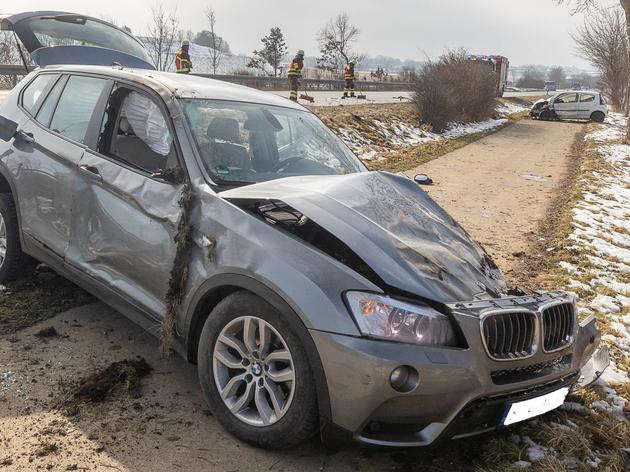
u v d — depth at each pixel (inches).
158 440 115.8
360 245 114.3
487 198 417.4
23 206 171.9
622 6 855.7
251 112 162.6
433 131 849.5
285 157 160.6
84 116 162.7
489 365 106.8
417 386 101.8
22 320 160.6
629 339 191.2
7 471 102.5
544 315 117.3
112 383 132.0
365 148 590.9
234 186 134.6
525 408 114.3
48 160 164.4
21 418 118.1
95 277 149.0
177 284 126.0
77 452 109.8
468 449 122.3
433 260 120.2
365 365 100.6
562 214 383.6
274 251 112.3
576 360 125.7
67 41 239.9
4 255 180.4
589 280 250.8
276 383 112.2
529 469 115.3
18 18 230.4
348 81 1147.9
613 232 347.9
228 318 116.6
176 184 133.2
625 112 1753.2
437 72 897.5
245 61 1519.4
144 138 146.3
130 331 160.9
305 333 104.6
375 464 115.6
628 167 673.6
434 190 427.2
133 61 235.1
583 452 123.4
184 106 146.2
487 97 1054.4
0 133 184.2
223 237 120.0
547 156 701.9
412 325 104.4
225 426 118.4
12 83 764.6
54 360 141.8
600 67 1806.1
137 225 137.5
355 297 105.3
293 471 111.0
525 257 282.7
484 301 112.2
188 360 128.9
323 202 124.6
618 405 147.9
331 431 106.0
